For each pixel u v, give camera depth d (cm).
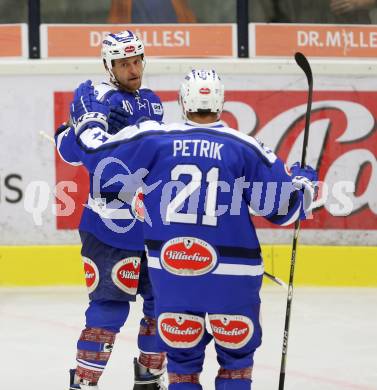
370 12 2173
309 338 1644
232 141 1041
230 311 1041
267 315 1811
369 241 2133
